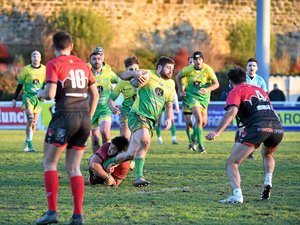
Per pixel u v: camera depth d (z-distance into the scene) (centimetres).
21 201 2494
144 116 2852
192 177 3194
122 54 9931
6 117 6825
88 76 2142
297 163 3844
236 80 2467
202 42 10775
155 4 10744
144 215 2222
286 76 9844
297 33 11050
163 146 4994
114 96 3247
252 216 2219
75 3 10381
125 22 10550
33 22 10169
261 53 6838
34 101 4438
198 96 4397
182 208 2353
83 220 2056
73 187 2062
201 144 4428
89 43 9850
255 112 2411
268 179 2523
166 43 10681
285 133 6406
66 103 2066
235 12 10969
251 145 2414
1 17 10169
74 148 2098
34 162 3831
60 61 2077
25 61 9869
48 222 2050
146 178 3150
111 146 2842
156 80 2858
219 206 2391
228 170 2466
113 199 2539
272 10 11050
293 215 2242
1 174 3281
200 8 10869
